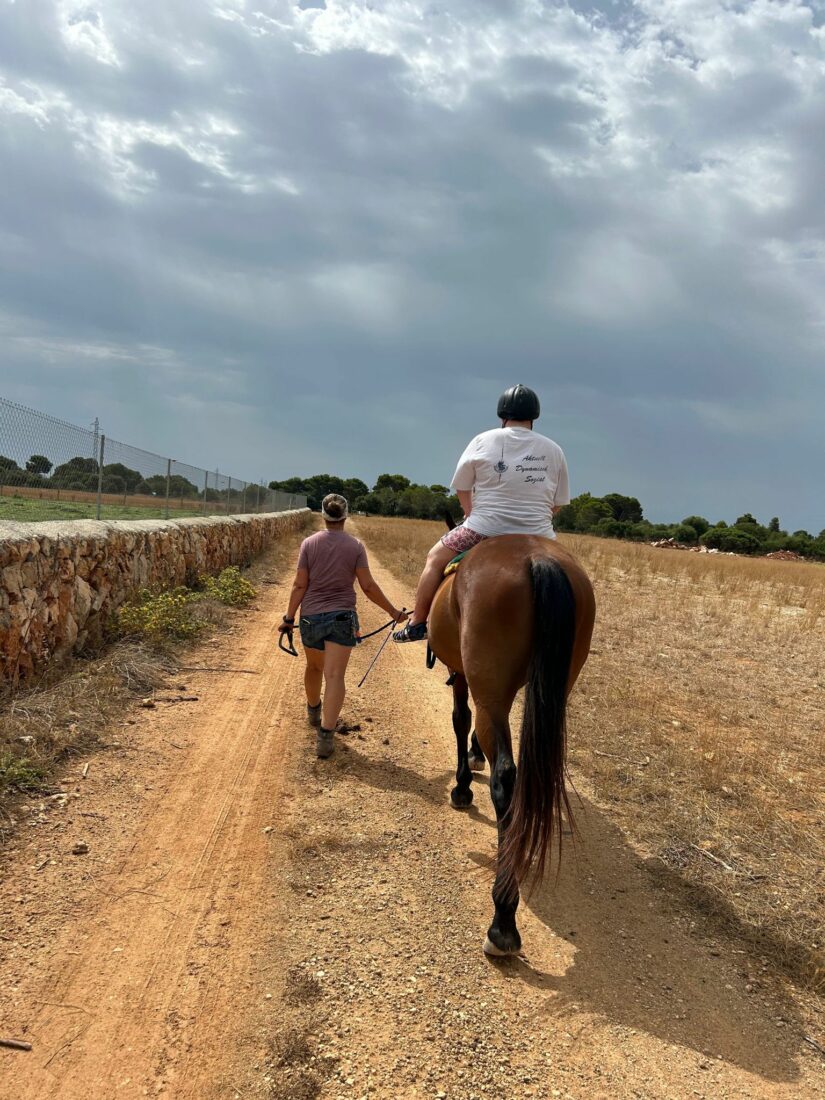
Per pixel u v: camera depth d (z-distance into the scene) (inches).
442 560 156.9
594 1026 106.8
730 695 297.6
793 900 142.3
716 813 179.5
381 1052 98.4
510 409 158.1
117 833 151.3
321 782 187.3
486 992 112.6
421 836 161.5
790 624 503.2
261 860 146.6
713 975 120.2
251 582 564.7
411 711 257.1
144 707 230.1
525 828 110.7
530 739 112.3
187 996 107.1
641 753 218.4
